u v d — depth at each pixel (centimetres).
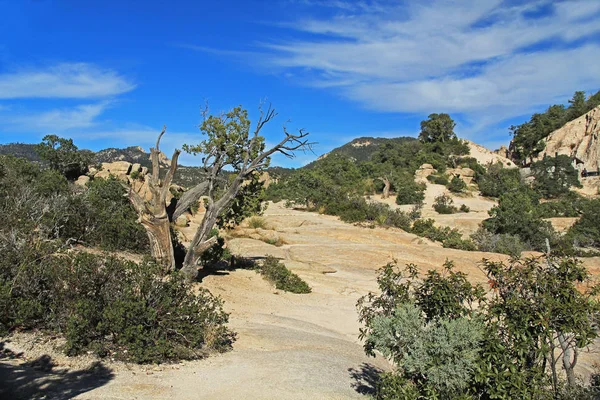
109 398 545
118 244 1525
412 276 642
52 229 1299
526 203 4953
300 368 784
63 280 774
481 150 12312
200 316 827
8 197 1344
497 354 501
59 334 729
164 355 740
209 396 604
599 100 11850
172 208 1416
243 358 812
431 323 557
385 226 4097
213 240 1409
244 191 1644
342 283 2009
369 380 788
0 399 493
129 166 4241
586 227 4569
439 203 6519
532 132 11988
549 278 531
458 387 507
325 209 4719
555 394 545
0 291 707
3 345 661
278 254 2452
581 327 494
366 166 8375
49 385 557
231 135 1456
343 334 1256
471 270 2436
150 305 773
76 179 4122
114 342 735
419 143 10950
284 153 1519
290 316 1349
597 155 10025
